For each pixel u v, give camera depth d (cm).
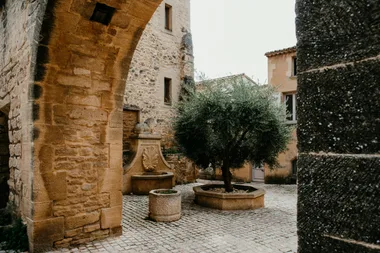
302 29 117
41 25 369
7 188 621
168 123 1173
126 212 654
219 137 767
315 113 111
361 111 99
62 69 416
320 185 107
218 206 690
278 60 1320
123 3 387
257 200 710
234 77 795
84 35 405
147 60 1109
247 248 425
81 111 445
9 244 409
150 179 911
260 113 702
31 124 401
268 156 801
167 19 1223
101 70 456
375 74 96
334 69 106
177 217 584
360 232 96
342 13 105
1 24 594
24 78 437
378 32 96
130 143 988
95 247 423
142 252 404
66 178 427
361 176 97
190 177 1190
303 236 112
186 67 1241
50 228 408
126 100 1032
